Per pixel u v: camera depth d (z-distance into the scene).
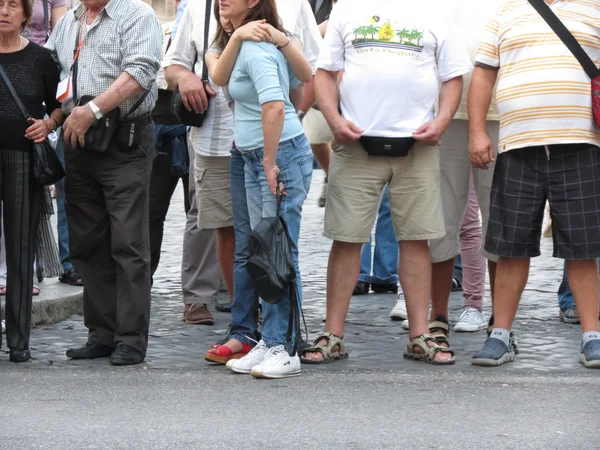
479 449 10.16
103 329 14.45
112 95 13.49
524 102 13.59
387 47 13.66
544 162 13.72
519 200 13.80
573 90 13.45
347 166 13.95
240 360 13.32
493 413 11.37
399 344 15.25
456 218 15.13
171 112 16.28
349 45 13.83
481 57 14.02
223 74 13.23
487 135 14.65
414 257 14.15
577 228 13.63
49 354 14.65
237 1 13.01
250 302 13.98
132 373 13.37
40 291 17.47
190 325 16.67
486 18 15.15
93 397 12.12
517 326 16.34
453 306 18.11
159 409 11.61
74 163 14.02
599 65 13.64
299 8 15.19
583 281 13.96
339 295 14.22
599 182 13.59
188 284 16.78
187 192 18.00
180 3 16.30
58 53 14.14
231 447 10.27
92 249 14.30
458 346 15.12
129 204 13.92
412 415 11.32
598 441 10.39
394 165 13.86
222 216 15.70
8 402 11.91
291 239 13.28
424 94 13.72
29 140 14.02
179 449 10.23
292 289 13.09
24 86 13.93
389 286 19.52
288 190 13.18
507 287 14.07
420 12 13.73
